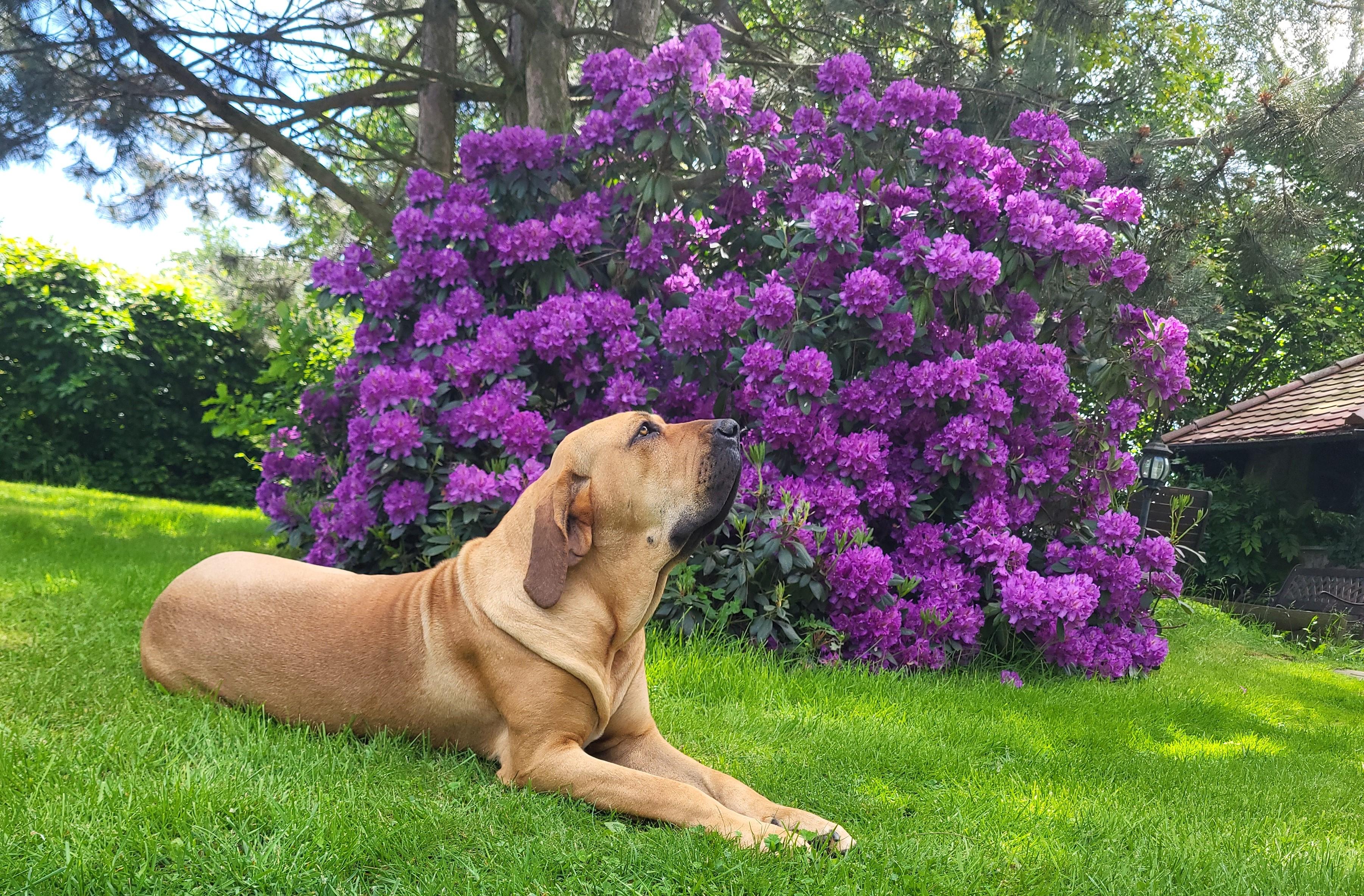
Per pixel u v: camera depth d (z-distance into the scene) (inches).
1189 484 524.1
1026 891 87.4
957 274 202.1
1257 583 482.3
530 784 101.0
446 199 233.3
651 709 144.9
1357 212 368.2
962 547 209.8
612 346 209.6
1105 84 336.8
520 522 112.7
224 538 328.8
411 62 418.3
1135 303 256.4
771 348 200.5
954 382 205.5
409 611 115.8
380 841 81.8
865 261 223.0
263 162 389.7
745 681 164.4
